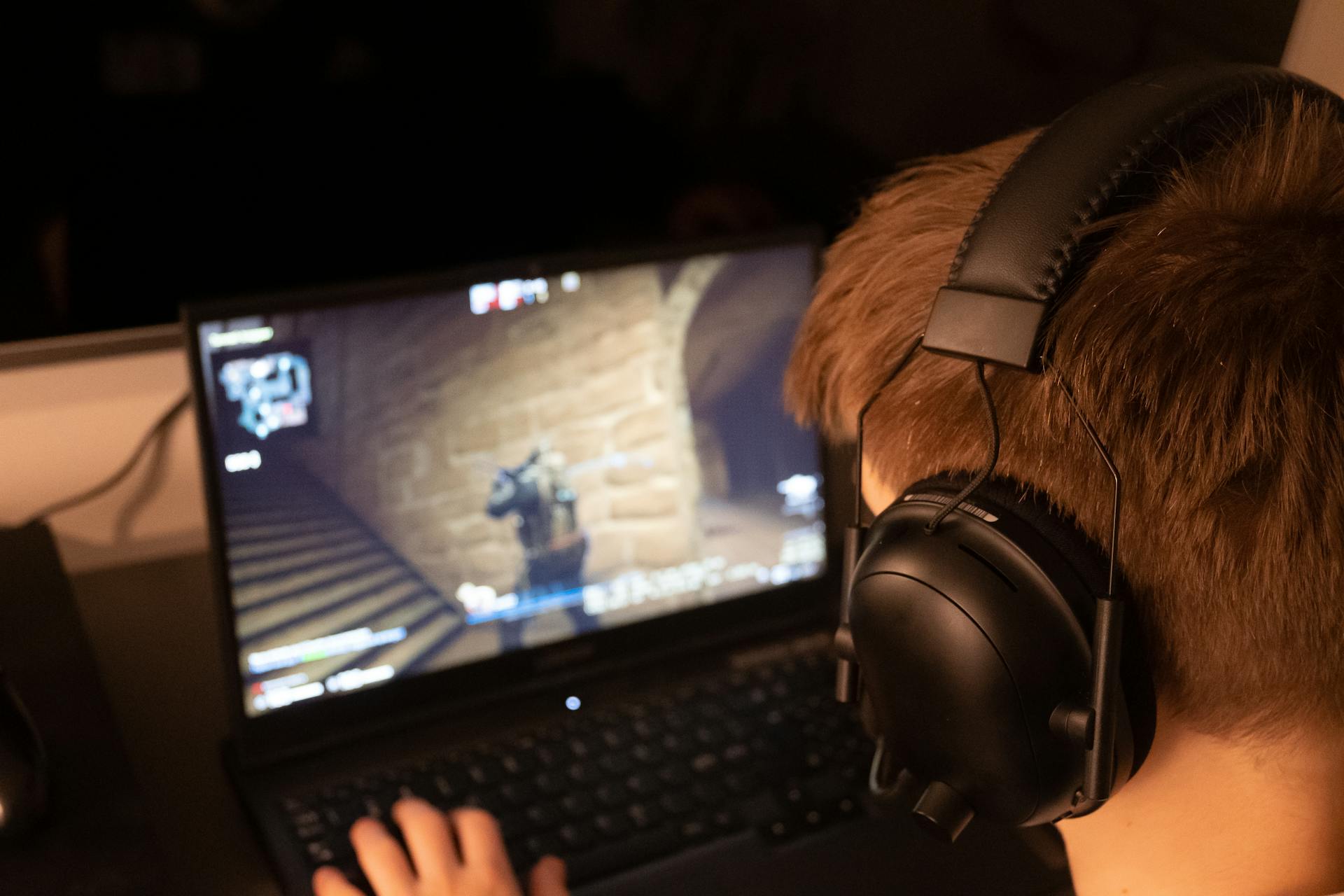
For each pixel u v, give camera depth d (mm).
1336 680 386
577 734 860
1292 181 369
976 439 403
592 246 1091
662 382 945
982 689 392
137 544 1077
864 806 812
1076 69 1121
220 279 956
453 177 1006
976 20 1087
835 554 1042
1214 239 360
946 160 479
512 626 915
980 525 393
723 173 1101
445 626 891
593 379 920
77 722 770
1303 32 1056
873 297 444
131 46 853
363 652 864
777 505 1000
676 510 962
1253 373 350
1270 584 369
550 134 1024
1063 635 383
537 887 659
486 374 884
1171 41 1105
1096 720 375
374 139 962
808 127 1102
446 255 1036
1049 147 385
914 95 1107
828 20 1055
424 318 858
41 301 899
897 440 434
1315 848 435
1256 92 398
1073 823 489
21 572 907
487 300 876
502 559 905
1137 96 391
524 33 976
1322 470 352
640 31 1012
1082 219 370
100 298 918
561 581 928
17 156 847
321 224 975
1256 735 414
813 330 502
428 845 664
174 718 883
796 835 783
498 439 895
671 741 857
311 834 756
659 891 736
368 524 860
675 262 936
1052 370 374
